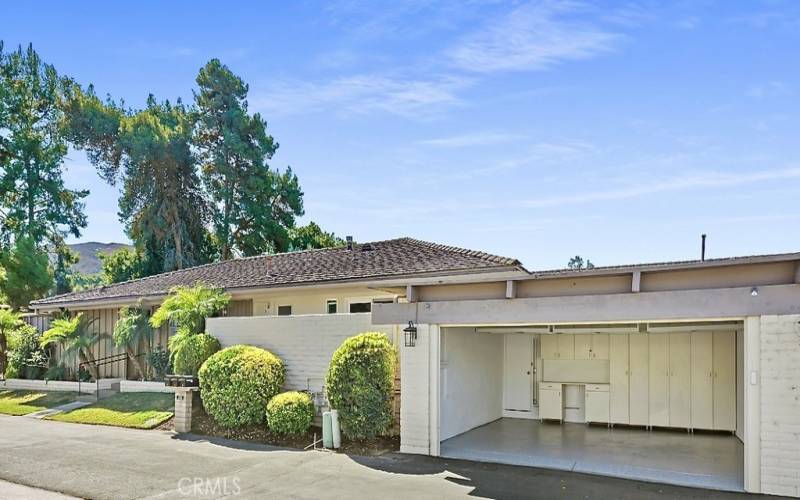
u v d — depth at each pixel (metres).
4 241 41.12
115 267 43.78
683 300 9.65
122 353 21.98
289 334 14.95
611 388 15.43
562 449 12.33
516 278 11.05
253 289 18.66
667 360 15.00
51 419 16.58
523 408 16.81
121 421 15.38
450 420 13.74
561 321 10.61
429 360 11.92
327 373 13.03
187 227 43.88
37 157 42.34
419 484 9.66
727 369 14.38
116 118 42.28
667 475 10.19
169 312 17.41
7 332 24.81
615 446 12.66
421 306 12.05
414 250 18.77
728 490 9.29
